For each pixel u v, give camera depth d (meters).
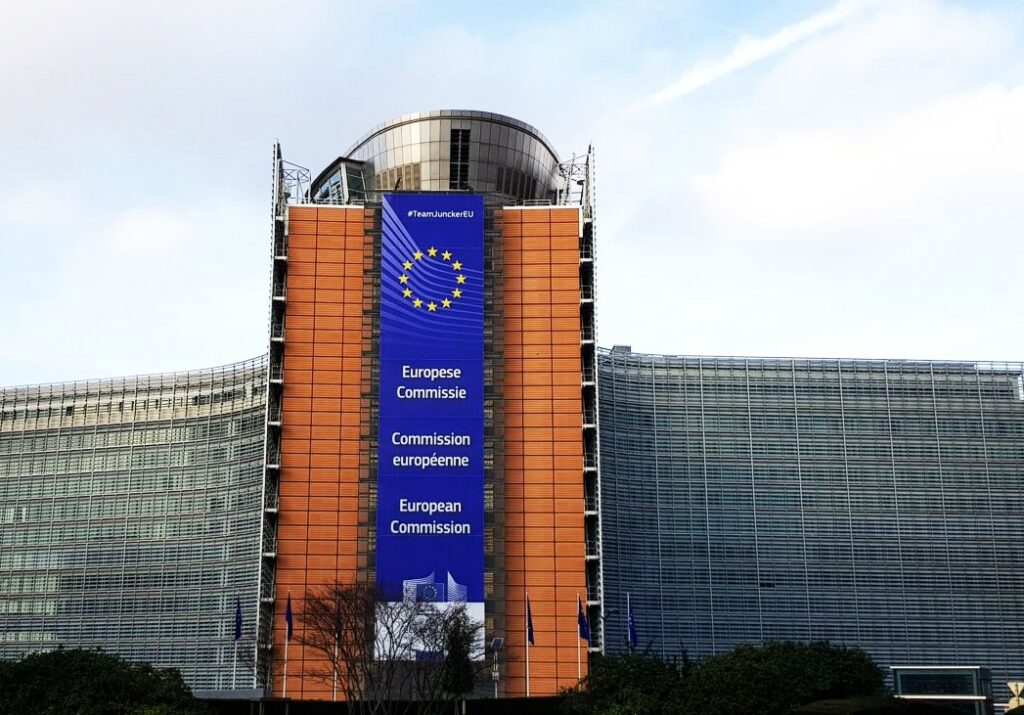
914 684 144.38
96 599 185.50
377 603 131.88
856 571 177.00
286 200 163.00
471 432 147.25
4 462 195.62
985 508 181.00
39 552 190.00
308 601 136.38
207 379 190.50
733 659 115.50
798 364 185.00
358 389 150.88
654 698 113.81
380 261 154.88
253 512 180.25
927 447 182.88
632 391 180.88
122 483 190.00
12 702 108.88
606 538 172.62
